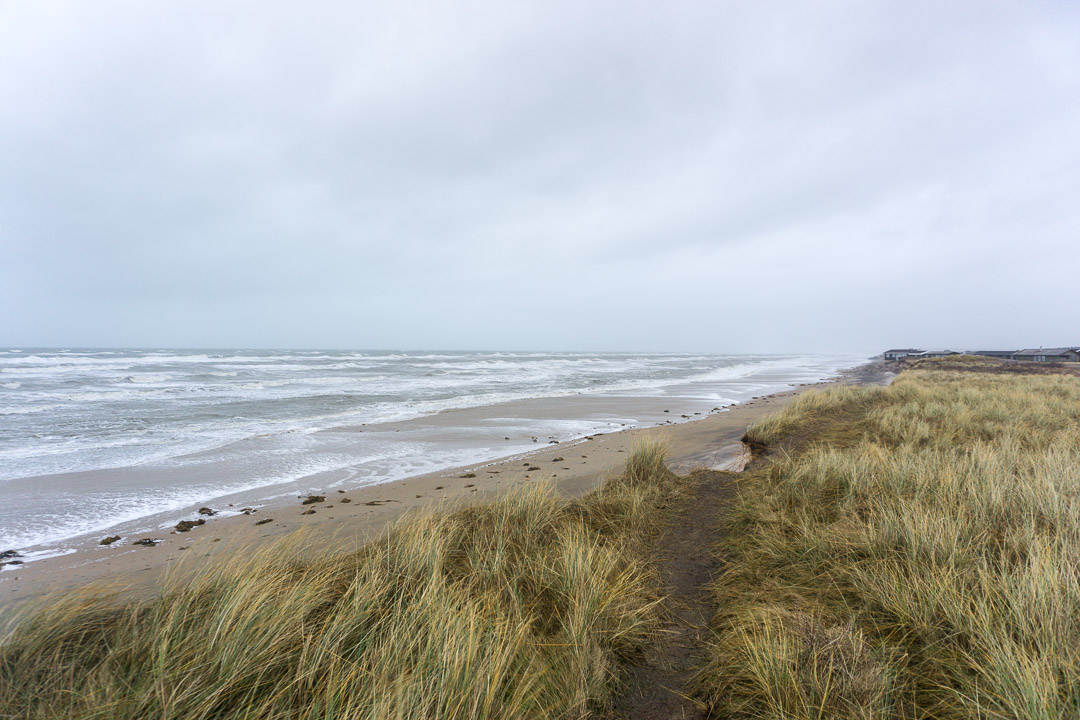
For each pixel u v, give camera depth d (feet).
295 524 20.48
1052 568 9.96
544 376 130.11
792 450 30.60
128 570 15.80
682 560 15.85
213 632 8.82
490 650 8.84
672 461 32.17
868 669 8.29
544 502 18.79
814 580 12.68
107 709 7.17
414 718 7.22
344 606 10.57
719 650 10.17
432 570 12.43
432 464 32.50
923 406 44.60
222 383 91.76
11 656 8.64
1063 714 7.04
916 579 10.74
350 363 184.03
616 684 9.55
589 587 11.90
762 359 370.12
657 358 372.79
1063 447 23.82
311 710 7.61
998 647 8.29
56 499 24.31
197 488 26.55
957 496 16.48
